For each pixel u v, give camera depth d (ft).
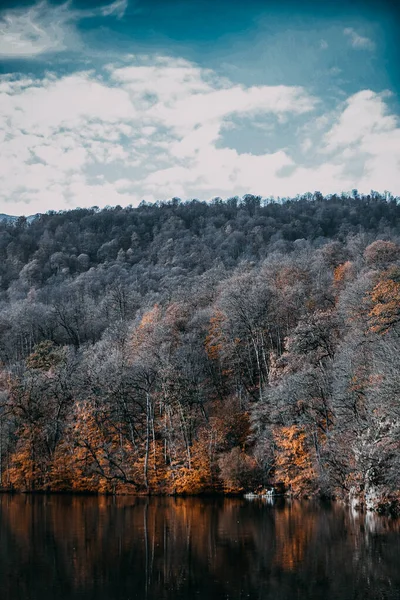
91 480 250.57
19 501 223.51
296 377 223.71
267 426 240.32
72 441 256.93
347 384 198.80
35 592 98.63
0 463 267.59
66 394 273.33
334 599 91.40
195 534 143.84
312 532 142.31
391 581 99.96
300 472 217.36
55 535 145.28
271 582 101.14
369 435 171.22
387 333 211.41
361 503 177.99
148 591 98.07
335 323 264.93
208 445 242.78
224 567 111.55
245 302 308.40
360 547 123.95
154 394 257.75
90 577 106.83
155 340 300.40
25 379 282.97
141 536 142.41
